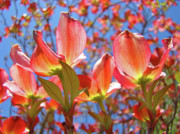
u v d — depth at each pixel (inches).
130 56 8.9
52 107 16.6
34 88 10.5
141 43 8.8
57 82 9.6
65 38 8.8
